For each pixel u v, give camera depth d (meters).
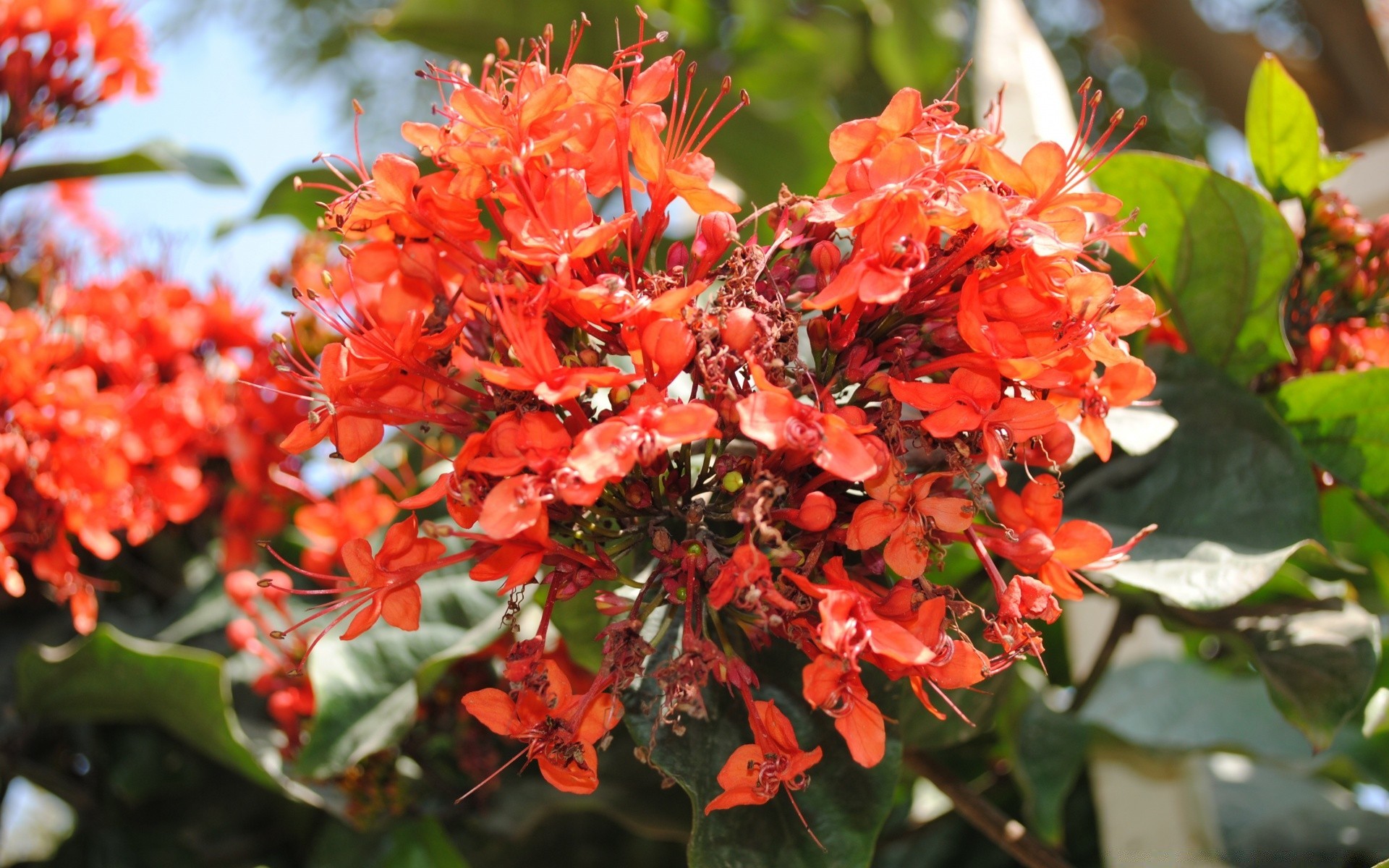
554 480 0.27
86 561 0.49
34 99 0.48
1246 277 0.40
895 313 0.30
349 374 0.31
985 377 0.29
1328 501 0.46
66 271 0.50
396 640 0.42
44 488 0.40
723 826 0.31
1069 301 0.29
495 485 0.29
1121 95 1.12
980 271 0.30
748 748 0.29
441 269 0.31
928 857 0.49
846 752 0.32
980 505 0.29
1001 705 0.41
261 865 0.47
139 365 0.46
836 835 0.31
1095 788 0.50
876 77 0.93
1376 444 0.40
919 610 0.29
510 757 0.45
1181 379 0.39
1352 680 0.37
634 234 0.31
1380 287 0.42
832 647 0.27
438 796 0.45
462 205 0.30
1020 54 0.46
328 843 0.44
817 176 0.61
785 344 0.29
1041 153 0.30
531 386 0.28
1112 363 0.30
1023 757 0.45
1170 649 0.59
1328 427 0.40
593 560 0.30
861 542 0.29
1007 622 0.29
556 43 0.56
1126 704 0.53
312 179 0.53
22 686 0.43
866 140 0.30
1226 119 0.90
